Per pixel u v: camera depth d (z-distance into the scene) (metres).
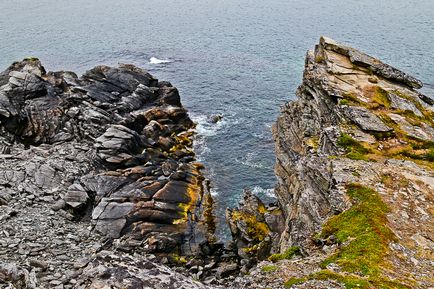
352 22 141.38
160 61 104.00
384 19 144.88
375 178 27.38
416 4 176.75
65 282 22.52
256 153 61.31
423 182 27.00
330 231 23.58
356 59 42.44
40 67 65.38
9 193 38.03
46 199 38.66
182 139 64.12
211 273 36.38
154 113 64.62
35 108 55.06
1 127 51.09
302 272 20.16
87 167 45.69
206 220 44.38
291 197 39.44
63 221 36.12
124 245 35.59
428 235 22.36
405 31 124.38
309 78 42.84
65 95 59.94
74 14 166.75
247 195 47.03
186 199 45.75
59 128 54.22
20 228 32.78
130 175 45.44
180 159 57.88
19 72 58.97
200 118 72.44
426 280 18.75
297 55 105.69
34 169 42.59
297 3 189.38
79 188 40.59
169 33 133.88
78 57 106.25
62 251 30.27
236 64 100.56
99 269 16.89
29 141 52.88
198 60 104.44
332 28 132.38
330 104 38.75
